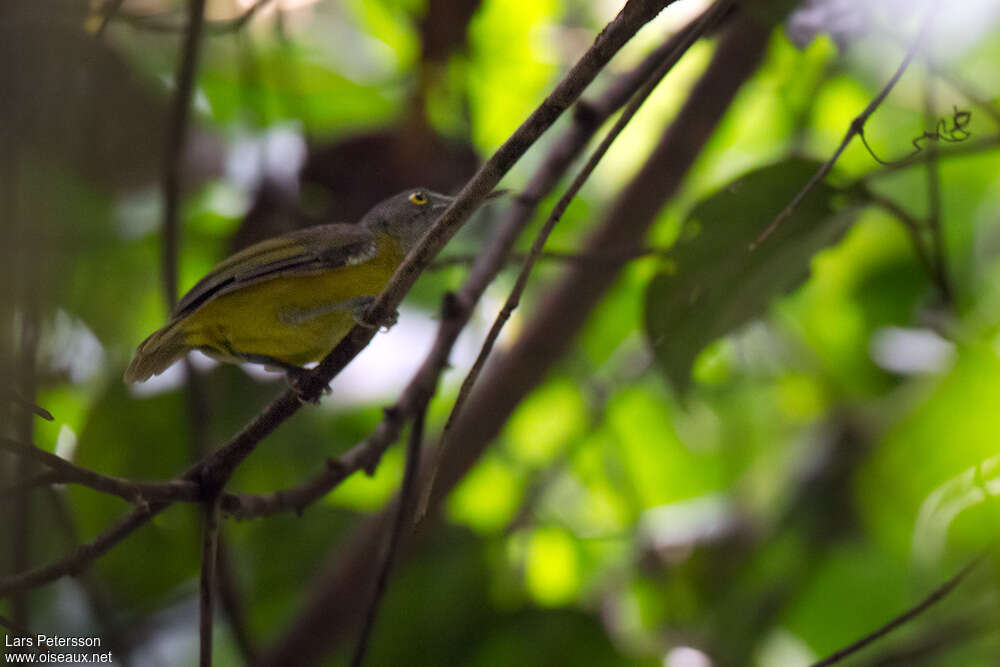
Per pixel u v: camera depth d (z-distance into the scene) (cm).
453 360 1203
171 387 1030
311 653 951
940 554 880
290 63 1016
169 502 612
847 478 1148
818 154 1225
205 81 1055
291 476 1096
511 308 564
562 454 1155
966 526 868
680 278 793
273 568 1112
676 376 793
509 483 1273
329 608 955
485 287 837
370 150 995
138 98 948
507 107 1162
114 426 1014
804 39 816
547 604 1069
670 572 1175
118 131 923
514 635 1053
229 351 826
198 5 779
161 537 1046
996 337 1134
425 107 988
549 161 870
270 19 1056
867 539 1148
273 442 1086
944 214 1215
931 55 808
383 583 752
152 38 1002
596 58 512
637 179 1002
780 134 1236
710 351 842
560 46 1182
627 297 1242
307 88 1095
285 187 999
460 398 560
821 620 1172
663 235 1215
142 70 973
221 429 1048
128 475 1020
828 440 1202
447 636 1056
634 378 1180
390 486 1200
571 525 1248
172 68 1008
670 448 1305
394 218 923
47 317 665
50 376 867
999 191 1214
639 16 505
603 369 1274
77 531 931
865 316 1223
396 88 1109
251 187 1027
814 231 785
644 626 1182
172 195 820
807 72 1089
